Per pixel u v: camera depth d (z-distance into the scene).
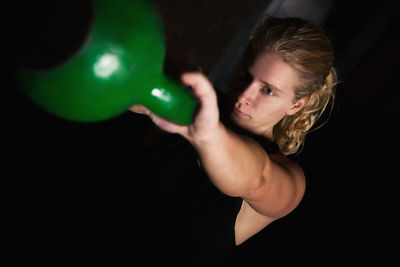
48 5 0.31
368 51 5.43
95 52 0.33
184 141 1.04
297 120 1.10
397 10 4.94
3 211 1.42
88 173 1.57
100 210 1.20
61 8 0.31
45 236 1.33
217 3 2.26
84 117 0.39
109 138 1.82
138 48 0.35
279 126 1.11
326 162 4.13
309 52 0.86
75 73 0.34
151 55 0.37
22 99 1.75
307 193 3.58
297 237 3.07
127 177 1.14
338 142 4.59
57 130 1.81
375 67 5.48
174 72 0.44
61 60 0.33
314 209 3.43
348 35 5.30
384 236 3.34
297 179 0.88
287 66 0.87
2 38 0.32
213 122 0.44
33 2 0.31
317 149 4.30
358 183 3.96
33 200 1.44
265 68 0.88
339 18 5.20
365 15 5.12
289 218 3.26
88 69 0.34
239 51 3.01
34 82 0.34
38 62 0.33
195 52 2.45
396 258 3.08
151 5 0.38
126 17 0.34
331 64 0.97
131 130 1.92
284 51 0.85
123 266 1.08
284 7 4.82
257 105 0.94
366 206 3.66
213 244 0.94
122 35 0.34
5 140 1.67
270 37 0.87
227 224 0.93
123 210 1.13
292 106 1.00
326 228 3.24
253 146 0.58
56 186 1.49
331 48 0.96
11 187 1.51
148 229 1.01
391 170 4.35
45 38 0.32
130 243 1.04
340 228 3.29
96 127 1.87
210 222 0.93
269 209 0.75
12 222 1.39
